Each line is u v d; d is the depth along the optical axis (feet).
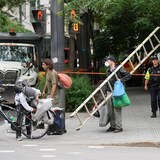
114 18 141.18
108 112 81.46
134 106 119.44
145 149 69.26
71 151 67.00
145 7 110.83
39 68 136.77
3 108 97.96
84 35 147.13
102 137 77.30
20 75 119.85
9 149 68.69
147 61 171.83
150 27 129.18
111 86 80.84
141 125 88.38
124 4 108.06
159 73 98.37
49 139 77.15
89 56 154.51
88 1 102.53
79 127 83.30
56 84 81.66
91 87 112.37
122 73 80.64
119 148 69.87
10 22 218.79
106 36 167.84
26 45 134.62
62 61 99.25
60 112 81.10
